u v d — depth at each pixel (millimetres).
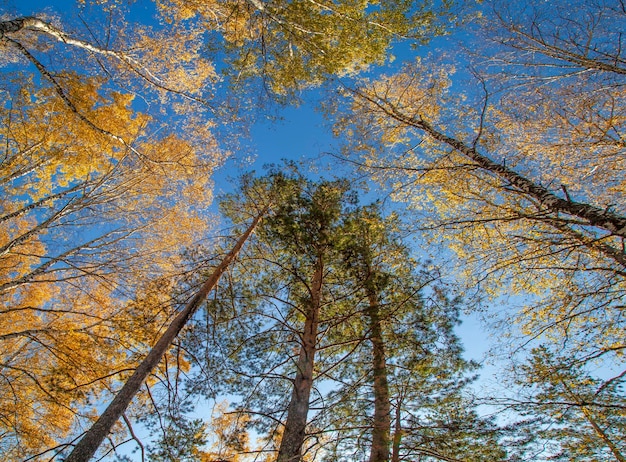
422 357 6363
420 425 5949
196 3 7734
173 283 7387
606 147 6008
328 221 8047
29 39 7707
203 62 9312
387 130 8000
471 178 6297
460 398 5980
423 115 7945
